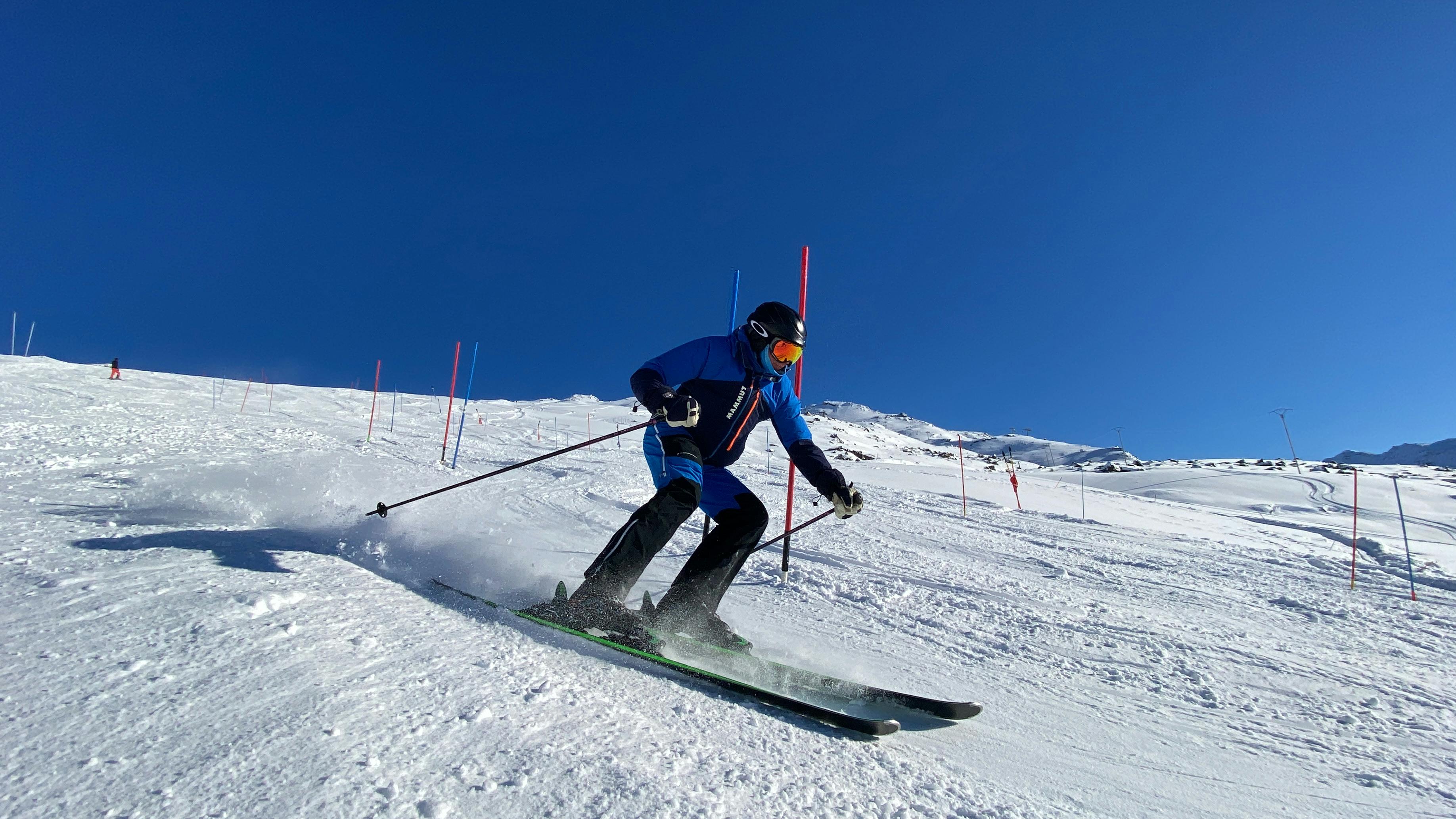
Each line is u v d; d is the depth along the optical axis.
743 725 1.80
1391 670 3.19
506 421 32.62
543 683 1.76
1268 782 1.97
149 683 1.42
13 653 1.52
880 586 4.59
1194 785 1.92
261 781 1.11
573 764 1.34
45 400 14.37
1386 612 4.57
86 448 8.19
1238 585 5.53
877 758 1.76
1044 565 6.15
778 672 2.46
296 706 1.38
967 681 2.76
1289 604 4.80
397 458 12.53
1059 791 1.79
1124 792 1.83
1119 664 3.13
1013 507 12.17
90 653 1.54
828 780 1.55
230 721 1.30
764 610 3.81
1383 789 1.96
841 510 3.01
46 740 1.17
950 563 5.91
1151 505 15.65
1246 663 3.22
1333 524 14.12
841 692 2.33
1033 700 2.58
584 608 2.52
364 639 1.85
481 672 1.76
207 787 1.08
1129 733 2.30
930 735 2.06
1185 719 2.47
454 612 2.38
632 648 2.34
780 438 3.26
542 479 10.40
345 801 1.09
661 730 1.64
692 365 2.97
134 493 4.75
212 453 8.80
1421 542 10.16
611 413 41.84
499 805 1.15
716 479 3.07
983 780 1.77
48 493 4.59
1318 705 2.68
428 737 1.35
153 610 1.88
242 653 1.63
